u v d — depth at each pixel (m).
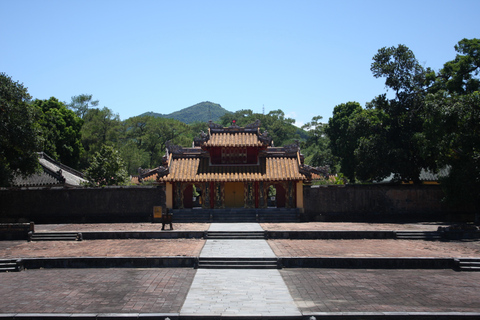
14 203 38.66
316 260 22.38
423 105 38.75
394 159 39.06
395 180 41.78
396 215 38.72
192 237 29.66
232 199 41.97
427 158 39.44
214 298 16.88
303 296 17.16
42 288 18.42
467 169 32.69
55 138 59.34
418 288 18.23
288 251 24.52
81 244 27.56
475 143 32.09
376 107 42.09
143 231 29.73
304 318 14.83
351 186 39.19
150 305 16.06
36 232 29.77
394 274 20.84
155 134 92.62
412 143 39.56
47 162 48.88
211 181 38.56
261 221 37.72
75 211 38.66
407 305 15.91
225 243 27.42
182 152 41.31
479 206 34.81
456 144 32.72
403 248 25.47
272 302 16.36
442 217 38.59
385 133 41.00
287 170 39.59
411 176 41.19
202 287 18.47
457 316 14.77
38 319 14.91
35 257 22.86
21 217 38.50
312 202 39.19
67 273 21.14
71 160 63.16
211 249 25.19
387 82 40.56
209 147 40.53
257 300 16.61
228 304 16.11
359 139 42.56
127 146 78.75
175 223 36.31
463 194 33.94
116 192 38.84
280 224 35.59
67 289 18.25
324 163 79.12
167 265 22.44
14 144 34.12
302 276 20.47
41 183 43.03
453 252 24.08
